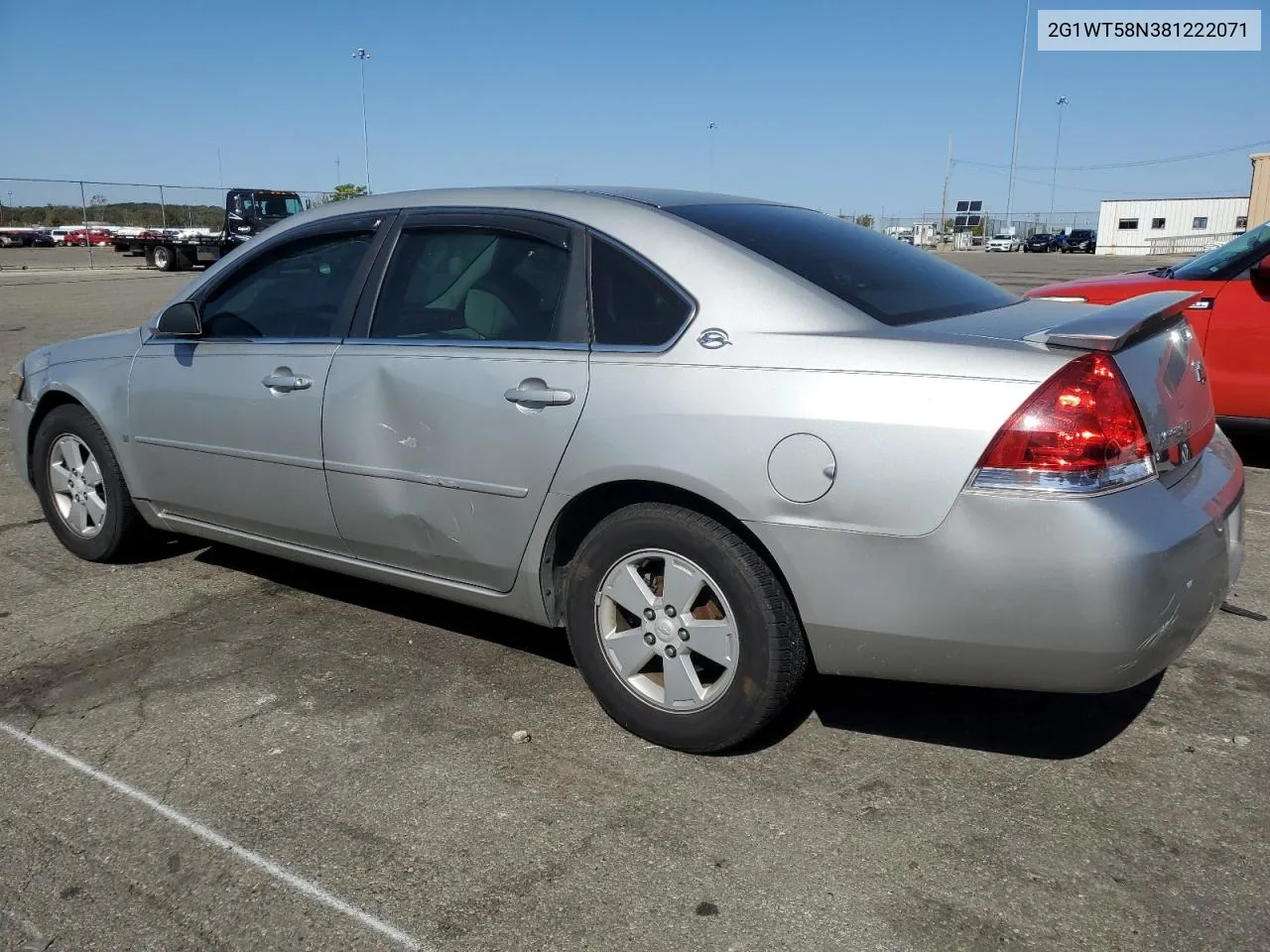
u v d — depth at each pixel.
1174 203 53.91
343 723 3.31
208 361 4.06
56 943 2.35
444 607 4.28
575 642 3.25
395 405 3.46
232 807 2.86
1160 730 3.22
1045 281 24.16
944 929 2.36
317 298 3.85
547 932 2.37
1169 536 2.54
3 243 43.72
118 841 2.71
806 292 2.93
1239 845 2.65
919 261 3.58
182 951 2.32
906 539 2.61
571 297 3.21
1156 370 2.79
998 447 2.52
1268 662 3.66
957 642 2.63
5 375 10.27
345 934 2.37
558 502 3.13
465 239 3.52
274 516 3.94
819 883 2.52
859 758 3.08
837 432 2.66
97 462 4.59
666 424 2.89
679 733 3.06
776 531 2.76
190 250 30.91
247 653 3.84
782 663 2.88
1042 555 2.49
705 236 3.10
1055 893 2.47
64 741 3.21
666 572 3.01
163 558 4.90
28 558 4.90
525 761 3.08
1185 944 2.30
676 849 2.66
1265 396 6.02
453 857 2.64
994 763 3.05
